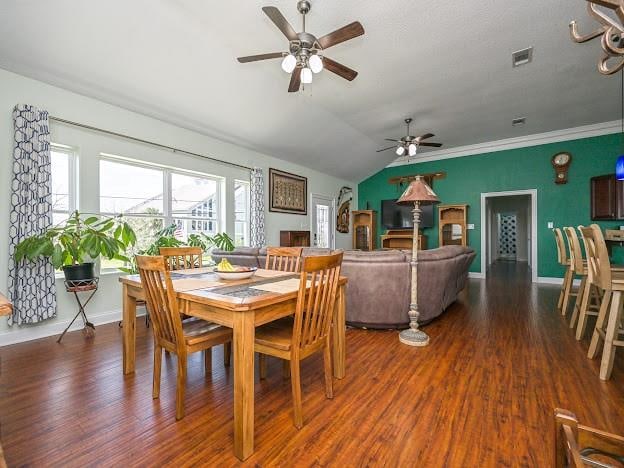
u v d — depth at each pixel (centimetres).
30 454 129
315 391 182
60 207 306
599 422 148
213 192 466
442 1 246
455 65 341
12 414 158
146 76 311
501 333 280
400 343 259
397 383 190
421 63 336
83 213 313
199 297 144
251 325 133
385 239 715
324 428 147
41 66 270
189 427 148
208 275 216
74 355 236
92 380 195
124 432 144
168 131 391
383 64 338
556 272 554
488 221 775
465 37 292
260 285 176
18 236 262
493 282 564
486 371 204
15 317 260
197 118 397
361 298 283
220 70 334
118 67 292
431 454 129
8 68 263
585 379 191
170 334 161
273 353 154
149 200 386
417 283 278
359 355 234
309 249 306
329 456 128
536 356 228
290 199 606
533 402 166
